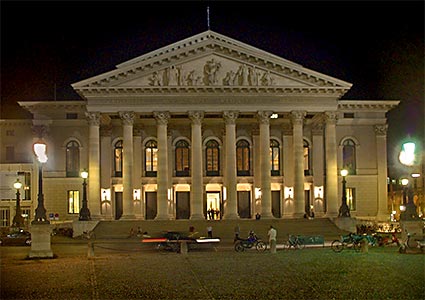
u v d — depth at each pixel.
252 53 75.44
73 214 84.50
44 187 84.69
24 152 88.06
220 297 27.31
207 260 41.78
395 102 86.31
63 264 39.78
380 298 26.42
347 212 71.69
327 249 50.84
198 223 72.44
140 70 75.75
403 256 41.53
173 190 85.44
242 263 39.62
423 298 26.34
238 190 85.50
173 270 36.25
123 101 75.94
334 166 76.69
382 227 75.62
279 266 37.53
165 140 76.06
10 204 84.62
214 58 76.00
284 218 76.00
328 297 26.83
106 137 84.31
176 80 75.69
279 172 85.69
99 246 57.41
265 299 26.70
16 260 42.69
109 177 83.81
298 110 76.38
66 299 27.23
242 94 76.00
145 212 84.94
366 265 36.81
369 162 86.75
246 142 86.06
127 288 29.89
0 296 27.98
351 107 86.38
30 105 84.38
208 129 85.88
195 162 76.19
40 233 44.06
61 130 85.31
